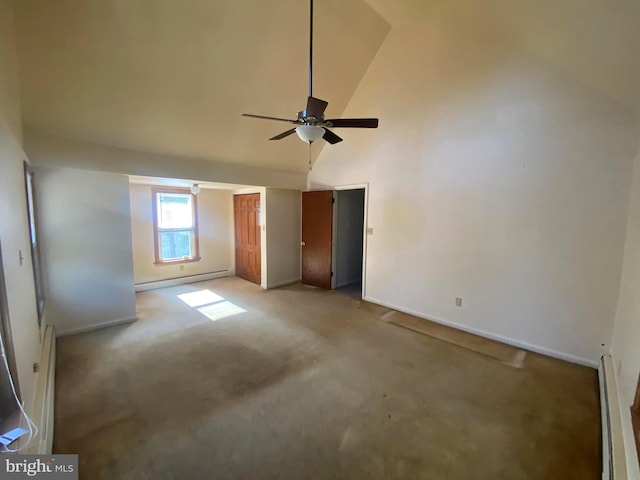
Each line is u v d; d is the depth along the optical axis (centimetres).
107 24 239
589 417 210
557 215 286
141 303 462
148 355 295
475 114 332
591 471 166
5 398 141
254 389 241
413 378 259
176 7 249
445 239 370
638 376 158
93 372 262
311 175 551
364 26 359
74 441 183
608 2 183
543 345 303
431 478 162
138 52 265
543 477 163
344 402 226
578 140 270
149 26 252
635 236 220
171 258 577
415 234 400
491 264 332
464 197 348
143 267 539
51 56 242
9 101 194
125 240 370
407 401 228
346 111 455
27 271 221
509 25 278
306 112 228
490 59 316
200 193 604
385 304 447
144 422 202
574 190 276
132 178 409
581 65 247
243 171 469
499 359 292
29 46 230
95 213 346
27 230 238
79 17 228
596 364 274
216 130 379
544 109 286
